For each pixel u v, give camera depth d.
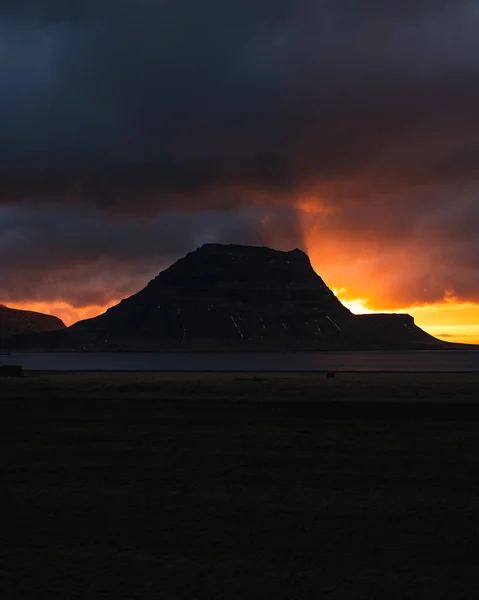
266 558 18.31
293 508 22.97
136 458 31.17
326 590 16.25
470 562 18.11
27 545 19.33
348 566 17.80
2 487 25.92
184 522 21.44
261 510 22.73
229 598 15.77
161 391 58.28
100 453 32.41
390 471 28.41
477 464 29.75
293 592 16.12
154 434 37.53
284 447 33.62
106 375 89.44
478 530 20.70
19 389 60.53
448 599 15.79
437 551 18.92
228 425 40.34
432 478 27.22
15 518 21.89
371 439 35.62
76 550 18.92
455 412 44.56
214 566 17.73
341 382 69.50
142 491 25.25
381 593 16.09
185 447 33.78
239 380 73.62
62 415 44.50
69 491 25.28
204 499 24.12
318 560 18.20
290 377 83.31
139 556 18.42
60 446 34.19
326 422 41.19
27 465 29.78
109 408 47.44
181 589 16.27
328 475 27.73
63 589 16.25
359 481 26.72
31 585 16.48
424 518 21.86
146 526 21.03
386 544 19.44
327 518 21.86
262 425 40.22
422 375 91.81
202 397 53.38
